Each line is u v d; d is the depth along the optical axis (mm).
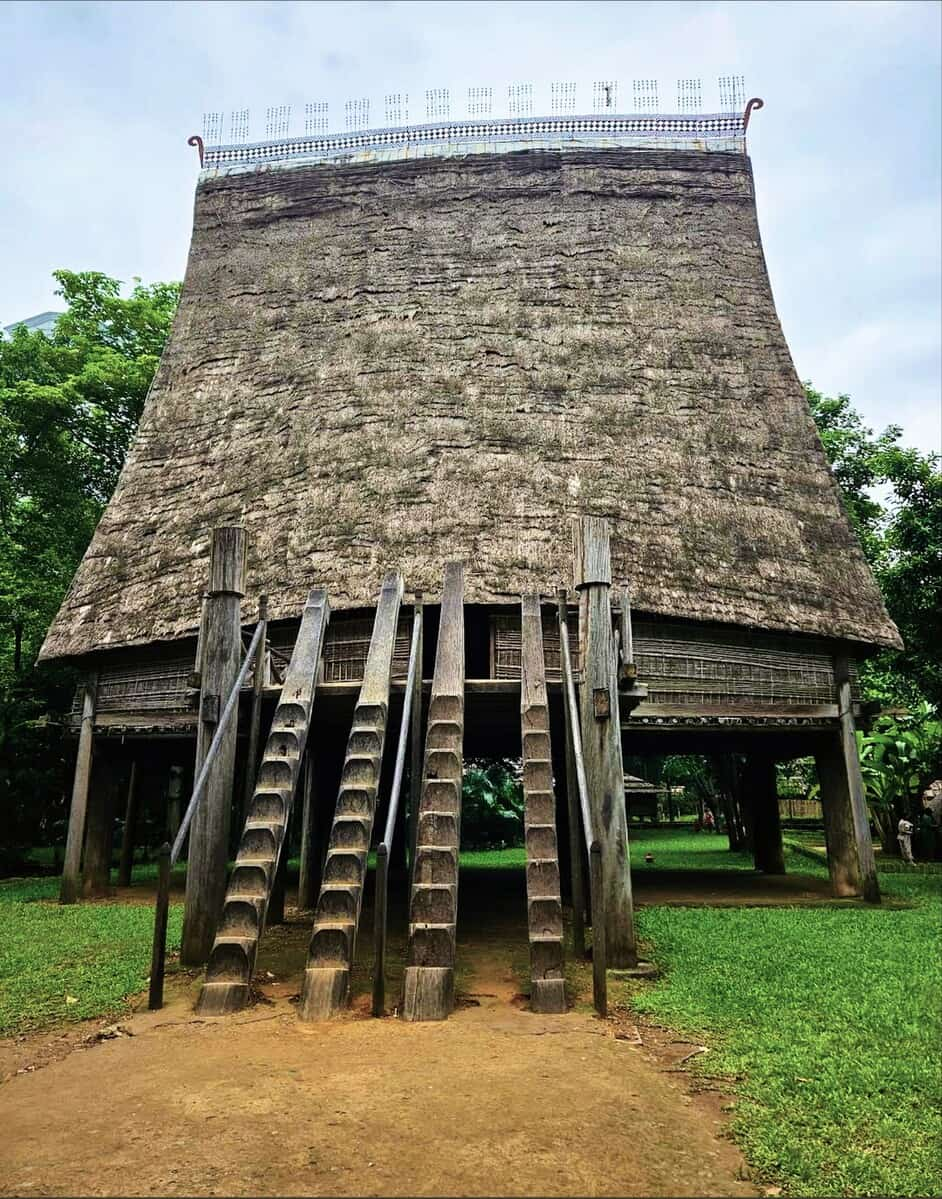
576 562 7148
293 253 14648
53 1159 3264
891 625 11211
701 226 14242
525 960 6902
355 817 5887
